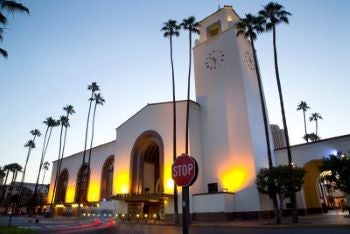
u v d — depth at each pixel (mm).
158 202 39406
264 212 32594
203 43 46875
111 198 40656
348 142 32031
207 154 39656
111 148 56312
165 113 41906
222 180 36812
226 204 32938
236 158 36406
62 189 67062
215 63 43844
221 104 40656
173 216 35531
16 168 98875
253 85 42000
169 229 22141
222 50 43625
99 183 56031
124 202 42156
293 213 24656
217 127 39938
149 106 44312
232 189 35344
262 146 38062
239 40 42906
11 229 15867
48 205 67375
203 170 39062
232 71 41062
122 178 44438
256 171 34312
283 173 25828
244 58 42344
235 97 39375
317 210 37188
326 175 23828
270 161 27500
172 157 38531
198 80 45094
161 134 41031
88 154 62125
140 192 42875
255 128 38000
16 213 73562
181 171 4629
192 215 34594
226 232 18781
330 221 23562
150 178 46000
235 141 37250
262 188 29828
